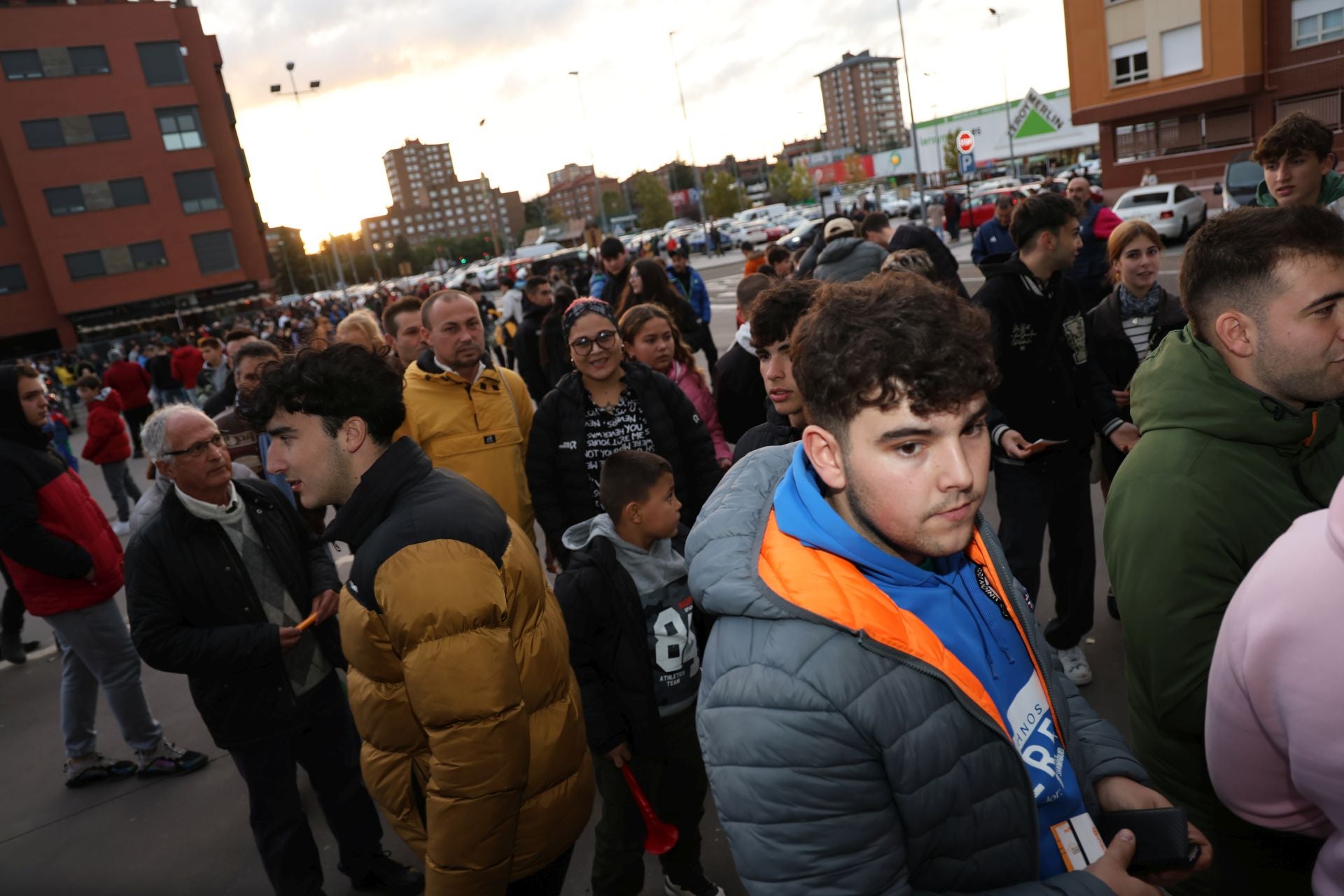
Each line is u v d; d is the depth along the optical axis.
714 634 1.09
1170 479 1.45
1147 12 25.33
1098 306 3.69
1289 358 1.37
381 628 1.59
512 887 1.81
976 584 1.17
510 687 1.53
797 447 1.30
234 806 3.57
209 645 2.43
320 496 1.71
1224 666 1.14
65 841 3.47
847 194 64.19
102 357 36.16
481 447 3.57
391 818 1.78
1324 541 1.00
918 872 1.05
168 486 2.61
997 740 1.04
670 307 6.50
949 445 0.91
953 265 5.66
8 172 39.59
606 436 3.38
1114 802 1.24
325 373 1.63
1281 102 23.62
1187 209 18.45
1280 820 1.20
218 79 45.00
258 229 45.72
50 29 39.00
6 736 4.48
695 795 2.47
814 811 0.97
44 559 3.40
